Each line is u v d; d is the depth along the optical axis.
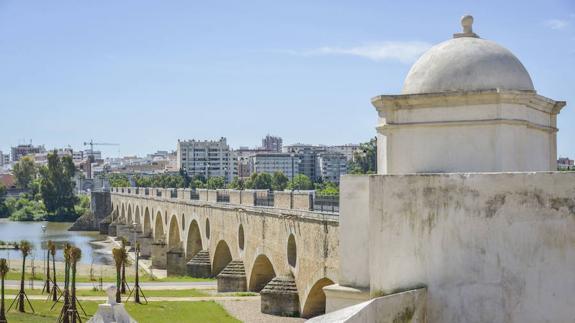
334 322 12.77
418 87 17.88
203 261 84.25
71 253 56.31
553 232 13.78
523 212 13.92
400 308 13.89
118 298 63.66
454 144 16.61
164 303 62.59
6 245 146.38
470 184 14.21
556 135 19.17
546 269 13.79
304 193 50.19
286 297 52.19
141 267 112.69
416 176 14.60
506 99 16.20
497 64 17.48
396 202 14.75
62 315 55.53
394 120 17.33
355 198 16.95
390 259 14.77
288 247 52.56
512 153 16.38
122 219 175.62
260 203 63.66
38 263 112.06
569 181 13.77
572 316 13.62
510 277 13.94
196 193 95.00
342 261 17.11
